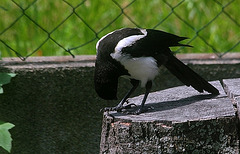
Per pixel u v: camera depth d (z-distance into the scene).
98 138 9.84
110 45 7.94
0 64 9.58
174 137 6.75
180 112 7.25
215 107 7.39
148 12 12.55
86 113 9.76
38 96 9.60
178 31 12.26
